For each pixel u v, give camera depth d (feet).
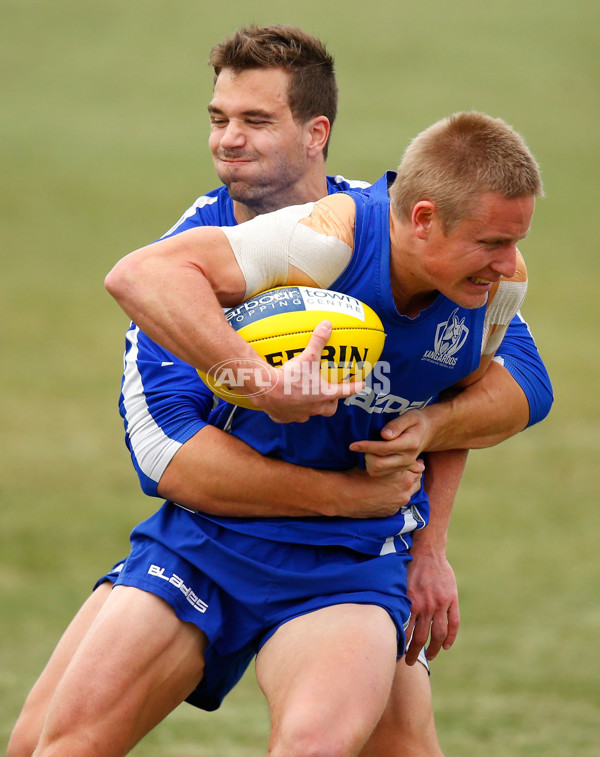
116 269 33.04
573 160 293.84
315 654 33.65
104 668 34.86
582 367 150.00
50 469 110.83
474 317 36.55
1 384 137.90
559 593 82.64
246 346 32.30
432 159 32.35
